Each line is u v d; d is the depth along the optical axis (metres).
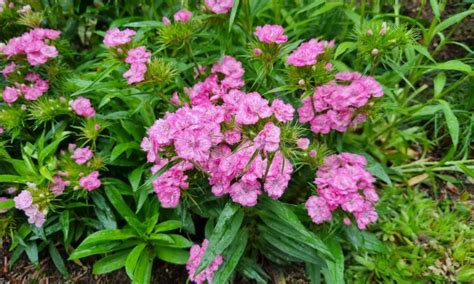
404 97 0.30
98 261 0.24
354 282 0.25
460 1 0.35
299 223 0.21
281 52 0.24
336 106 0.22
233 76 0.25
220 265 0.22
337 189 0.21
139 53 0.24
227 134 0.20
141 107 0.26
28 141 0.29
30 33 0.29
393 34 0.23
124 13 0.36
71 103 0.27
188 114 0.19
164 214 0.26
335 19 0.31
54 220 0.26
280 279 0.25
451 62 0.25
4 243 0.28
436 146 0.32
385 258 0.25
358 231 0.22
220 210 0.24
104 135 0.28
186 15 0.25
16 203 0.24
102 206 0.25
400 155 0.30
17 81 0.29
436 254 0.26
